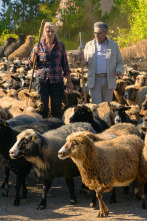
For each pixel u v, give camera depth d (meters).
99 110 9.24
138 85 13.89
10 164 6.18
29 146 5.62
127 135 6.00
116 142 5.65
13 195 6.53
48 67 8.26
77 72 18.80
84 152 5.09
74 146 5.04
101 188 5.30
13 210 5.68
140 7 34.66
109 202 5.96
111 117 8.18
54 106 8.48
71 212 5.54
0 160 6.52
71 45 44.94
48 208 5.77
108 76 9.15
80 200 6.18
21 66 23.94
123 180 5.48
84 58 9.41
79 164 5.30
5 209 5.73
